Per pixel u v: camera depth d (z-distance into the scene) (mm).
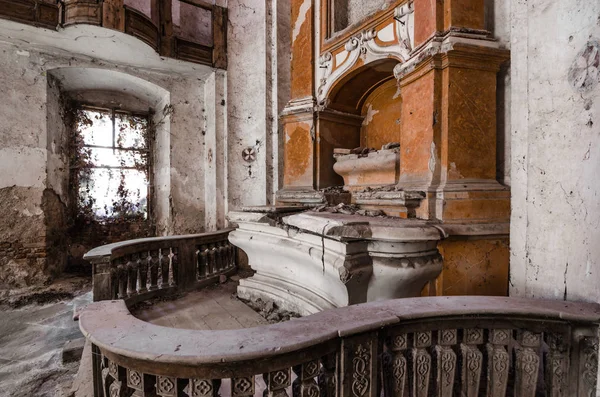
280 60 5449
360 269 2285
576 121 1612
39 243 4777
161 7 5031
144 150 6445
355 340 1364
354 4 4469
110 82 5680
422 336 1499
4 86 4484
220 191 5730
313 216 2723
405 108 2984
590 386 1452
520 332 1548
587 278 1580
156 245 3879
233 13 5715
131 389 1376
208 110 5922
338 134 4652
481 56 2516
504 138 2650
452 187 2471
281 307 3357
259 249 3619
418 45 2826
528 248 1900
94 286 3137
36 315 3879
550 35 1740
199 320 3199
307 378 1313
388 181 3463
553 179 1745
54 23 4207
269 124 5453
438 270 2355
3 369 2730
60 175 5383
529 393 1538
